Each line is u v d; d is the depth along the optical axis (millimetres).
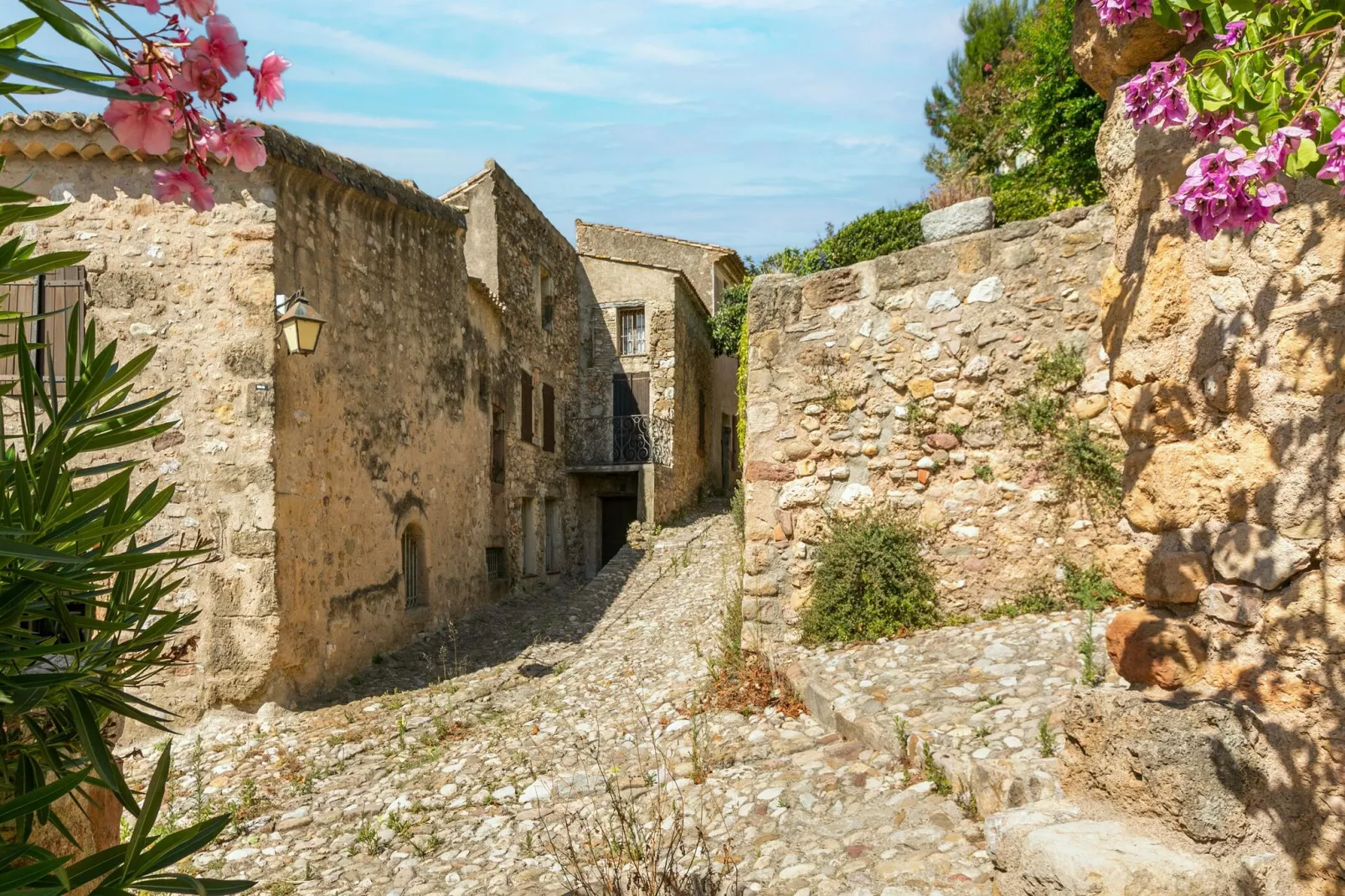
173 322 8289
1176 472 2529
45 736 2350
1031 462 6445
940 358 6738
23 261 1942
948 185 11336
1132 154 2754
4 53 1464
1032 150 13781
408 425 11180
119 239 8297
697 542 15953
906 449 6816
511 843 5012
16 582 2125
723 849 4227
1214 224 2094
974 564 6547
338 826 5652
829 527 7000
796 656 6625
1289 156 2025
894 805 4254
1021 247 6559
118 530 2385
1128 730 2395
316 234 9172
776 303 7285
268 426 8219
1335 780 2086
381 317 10539
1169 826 2262
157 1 1726
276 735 7617
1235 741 2207
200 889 2053
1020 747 4246
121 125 1779
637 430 20516
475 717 7773
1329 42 2160
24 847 1902
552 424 18906
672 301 20656
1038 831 2422
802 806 4520
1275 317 2275
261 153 1932
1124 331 2770
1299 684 2186
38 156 8258
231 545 8133
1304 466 2199
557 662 9617
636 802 5156
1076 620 5867
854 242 11398
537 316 17922
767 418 7250
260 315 8289
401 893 4559
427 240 11922
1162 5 2475
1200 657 2459
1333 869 2057
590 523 20750
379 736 7422
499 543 14984
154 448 8156
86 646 2299
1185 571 2488
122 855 2084
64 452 2363
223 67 1766
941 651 5941
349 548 9570
